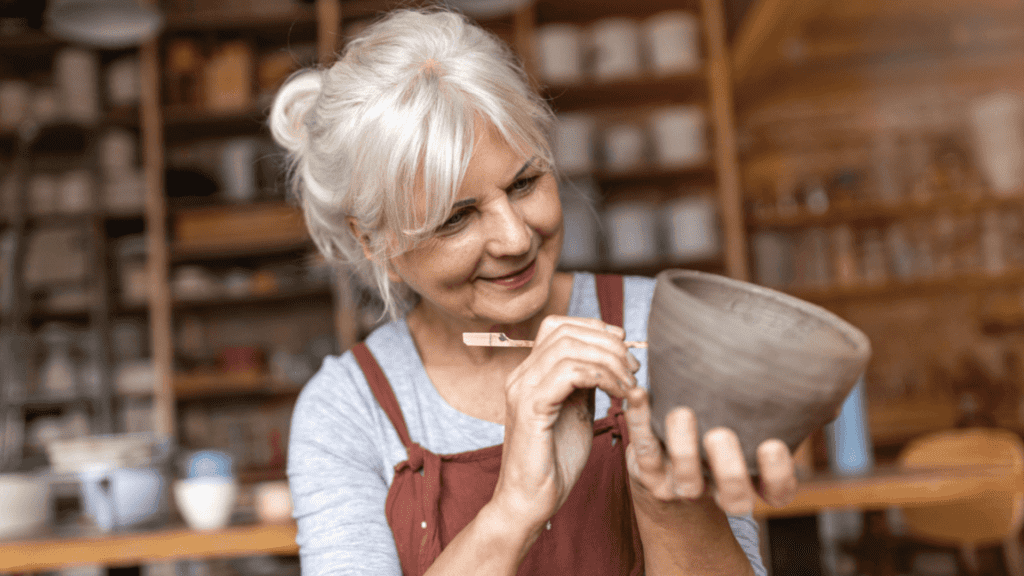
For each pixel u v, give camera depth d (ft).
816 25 12.73
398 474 2.70
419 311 2.99
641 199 13.23
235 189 12.29
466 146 2.21
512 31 12.40
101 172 12.53
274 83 12.73
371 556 2.57
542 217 2.39
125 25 10.42
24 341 11.98
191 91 12.75
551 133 2.60
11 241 12.34
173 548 5.03
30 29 12.80
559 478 1.90
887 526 9.00
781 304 1.79
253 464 12.76
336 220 2.89
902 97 13.30
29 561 4.98
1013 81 13.21
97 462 5.73
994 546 9.62
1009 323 12.69
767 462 1.56
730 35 12.46
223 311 13.50
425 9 2.72
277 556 8.68
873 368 12.92
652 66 12.28
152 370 12.34
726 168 12.11
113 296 12.79
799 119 13.38
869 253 12.46
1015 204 12.61
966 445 8.52
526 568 2.56
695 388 1.59
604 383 1.77
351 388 2.91
